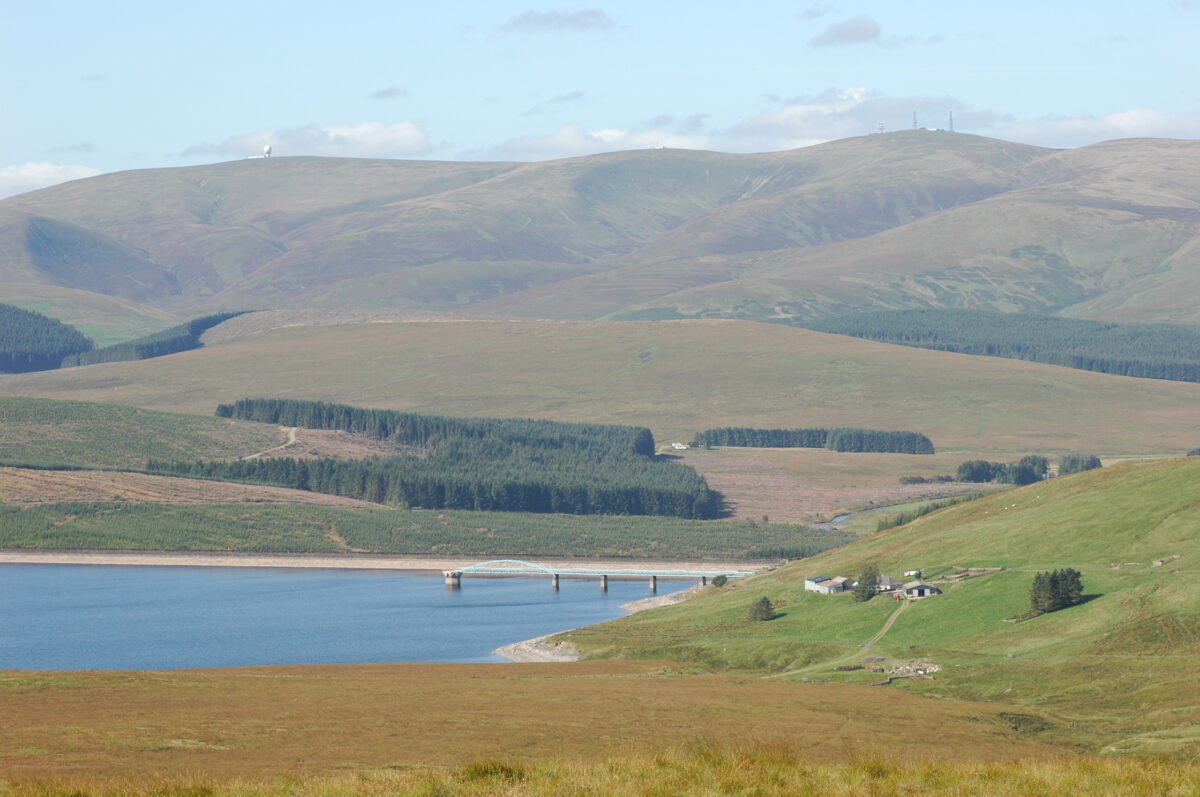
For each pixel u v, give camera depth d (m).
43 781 72.12
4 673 148.62
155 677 156.12
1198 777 64.25
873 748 125.75
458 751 110.06
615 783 64.94
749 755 69.44
